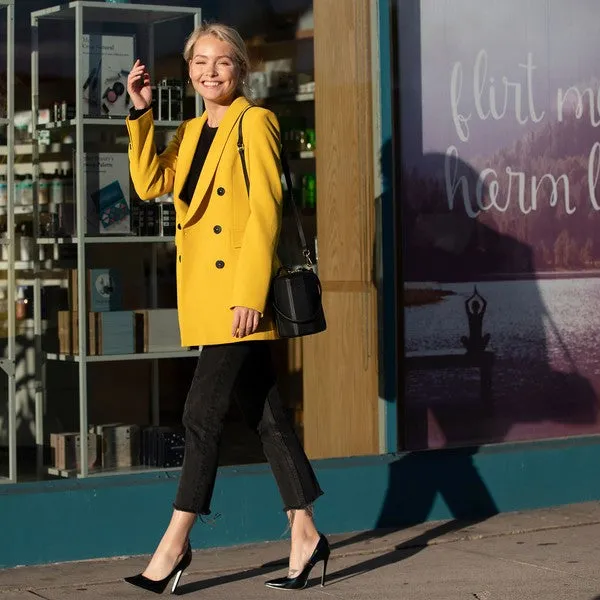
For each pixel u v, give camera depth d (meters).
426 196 10.20
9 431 9.04
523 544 9.38
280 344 10.28
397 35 10.09
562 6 10.73
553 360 10.70
